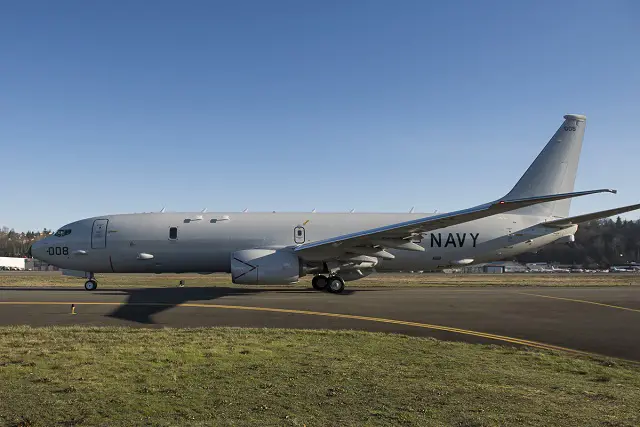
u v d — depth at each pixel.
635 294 24.89
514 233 30.00
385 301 21.48
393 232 25.41
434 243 29.78
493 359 11.64
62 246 29.41
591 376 10.33
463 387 8.75
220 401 7.63
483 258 30.36
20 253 160.38
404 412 7.20
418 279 49.81
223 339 13.27
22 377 9.00
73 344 12.30
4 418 6.72
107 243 29.25
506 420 6.90
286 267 25.61
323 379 9.12
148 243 29.17
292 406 7.43
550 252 117.88
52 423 6.57
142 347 11.98
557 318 17.64
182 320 16.78
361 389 8.45
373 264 28.27
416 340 13.82
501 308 19.64
